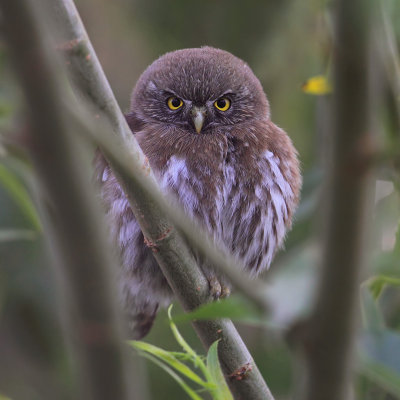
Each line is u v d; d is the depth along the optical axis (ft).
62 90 12.78
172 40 46.85
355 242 12.12
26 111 12.57
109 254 13.56
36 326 38.34
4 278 36.83
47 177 12.94
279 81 45.21
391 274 13.19
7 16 11.94
